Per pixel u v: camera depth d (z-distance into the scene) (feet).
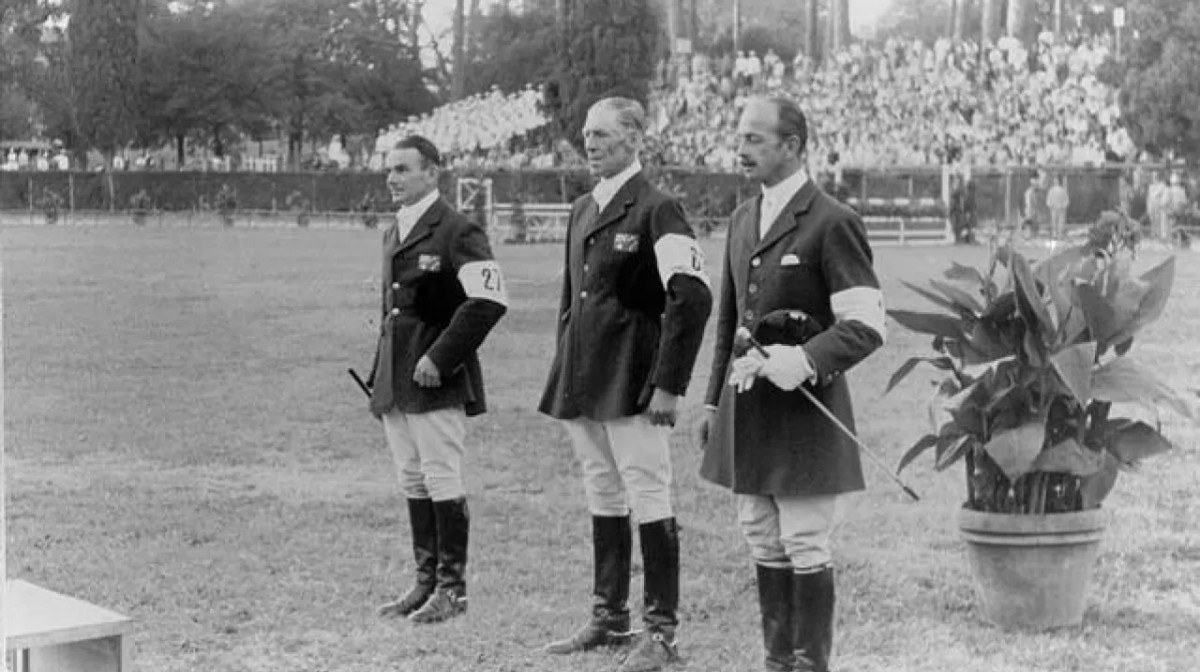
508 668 22.63
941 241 58.03
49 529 29.99
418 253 25.38
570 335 23.24
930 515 29.53
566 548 28.86
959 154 58.65
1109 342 23.17
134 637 23.71
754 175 20.66
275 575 27.22
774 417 20.26
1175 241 46.52
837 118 61.98
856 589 25.40
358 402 42.09
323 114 82.28
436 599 25.09
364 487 33.32
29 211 89.35
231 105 87.40
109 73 89.92
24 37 90.53
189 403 41.32
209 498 31.78
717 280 51.34
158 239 78.38
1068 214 51.03
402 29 73.51
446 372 24.77
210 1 87.81
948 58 60.59
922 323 23.45
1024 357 23.16
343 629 24.41
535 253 63.26
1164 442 23.61
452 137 65.98
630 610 25.40
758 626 24.17
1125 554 26.25
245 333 51.75
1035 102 55.06
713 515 30.99
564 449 36.19
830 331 19.53
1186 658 21.70
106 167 88.84
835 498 20.61
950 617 24.12
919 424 35.99
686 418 39.78
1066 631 23.39
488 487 33.24
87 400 41.98
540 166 63.67
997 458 22.85
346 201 82.02
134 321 53.93
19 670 19.34
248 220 84.38
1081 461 23.12
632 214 22.80
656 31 57.98
